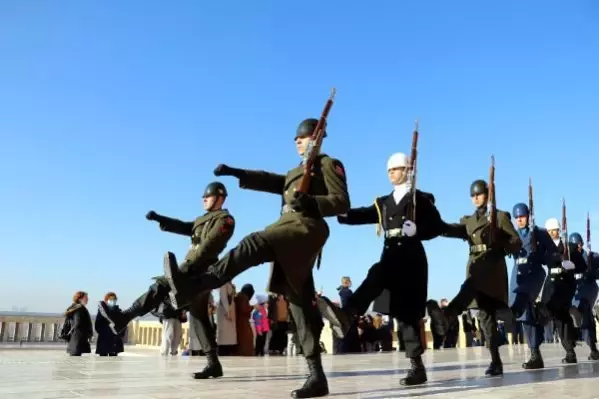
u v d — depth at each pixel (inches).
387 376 251.6
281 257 161.9
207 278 155.2
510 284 305.7
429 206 226.1
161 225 235.5
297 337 172.4
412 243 215.3
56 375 249.0
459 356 435.8
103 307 204.5
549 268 329.4
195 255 220.7
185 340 678.5
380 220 225.0
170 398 161.8
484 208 255.8
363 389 189.2
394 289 212.5
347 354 506.0
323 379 168.1
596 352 374.0
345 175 175.3
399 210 218.5
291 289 167.6
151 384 206.5
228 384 207.0
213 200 234.5
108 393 175.0
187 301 154.8
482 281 245.0
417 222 222.2
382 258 217.9
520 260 303.6
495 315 250.1
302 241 163.5
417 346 208.7
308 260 165.3
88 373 260.7
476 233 250.7
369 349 641.6
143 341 840.9
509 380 218.8
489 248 247.8
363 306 211.5
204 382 216.2
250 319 484.1
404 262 213.2
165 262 151.8
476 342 769.6
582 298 375.6
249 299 484.4
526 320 300.4
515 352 492.1
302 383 211.2
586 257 378.3
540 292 329.4
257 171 183.8
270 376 245.4
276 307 526.0
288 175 182.1
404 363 352.2
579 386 189.6
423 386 198.2
